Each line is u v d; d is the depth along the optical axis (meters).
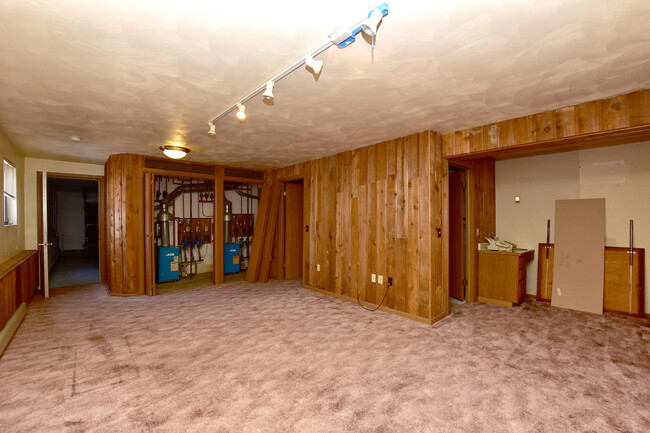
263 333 3.37
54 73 2.21
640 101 2.49
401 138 3.95
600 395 2.19
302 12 1.55
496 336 3.27
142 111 3.00
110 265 5.17
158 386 2.31
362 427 1.86
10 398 2.15
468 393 2.22
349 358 2.77
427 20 1.62
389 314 4.02
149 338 3.23
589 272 4.18
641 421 1.91
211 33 1.74
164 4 1.49
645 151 3.95
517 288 4.34
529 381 2.38
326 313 4.06
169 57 2.00
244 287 5.67
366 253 4.42
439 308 3.80
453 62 2.06
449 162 4.11
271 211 6.34
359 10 1.54
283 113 3.05
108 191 5.33
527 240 4.93
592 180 4.33
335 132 3.73
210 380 2.39
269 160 5.52
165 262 5.99
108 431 1.83
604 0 1.46
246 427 1.86
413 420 1.93
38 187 5.34
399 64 2.08
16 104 2.81
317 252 5.31
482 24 1.65
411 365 2.63
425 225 3.68
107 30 1.70
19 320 3.62
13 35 1.74
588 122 2.73
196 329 3.49
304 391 2.25
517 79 2.30
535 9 1.53
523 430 1.84
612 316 3.93
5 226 3.98
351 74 2.23
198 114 3.10
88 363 2.67
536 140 3.04
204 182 6.89
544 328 3.50
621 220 4.09
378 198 4.25
